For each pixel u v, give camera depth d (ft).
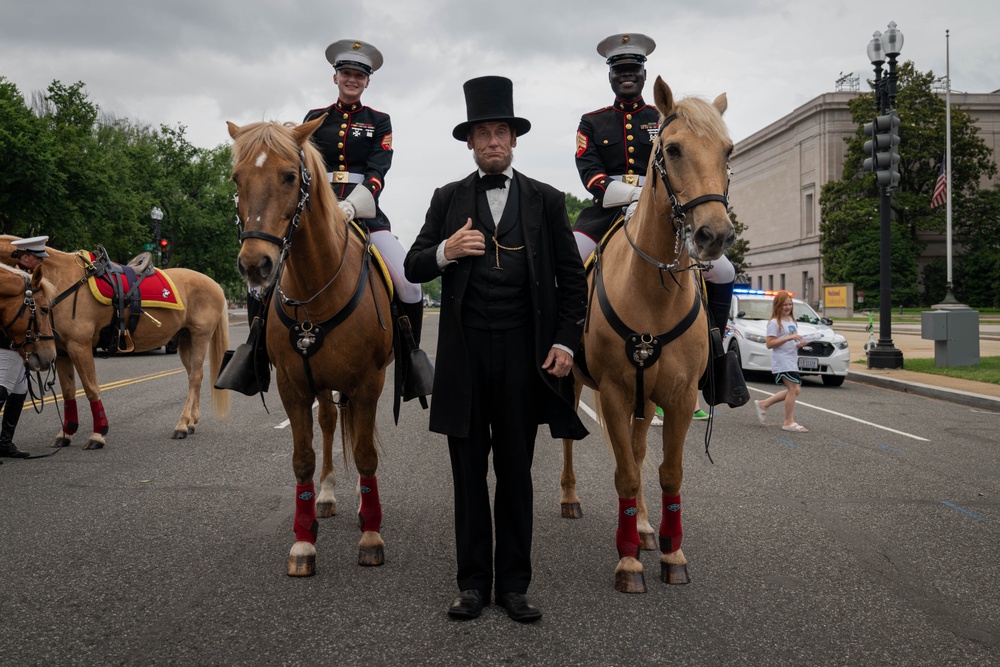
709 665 10.09
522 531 11.91
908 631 11.16
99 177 110.52
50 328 22.84
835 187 193.98
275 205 11.80
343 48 18.12
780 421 32.53
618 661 10.18
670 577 13.07
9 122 99.81
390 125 18.45
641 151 17.94
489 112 11.86
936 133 182.09
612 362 13.10
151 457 23.72
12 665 10.05
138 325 26.84
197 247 156.76
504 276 11.88
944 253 210.79
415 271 12.19
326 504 17.26
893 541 15.52
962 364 52.26
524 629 11.18
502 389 11.97
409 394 15.19
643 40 18.15
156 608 11.92
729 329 50.78
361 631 11.10
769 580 13.25
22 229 108.68
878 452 25.45
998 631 11.19
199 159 161.27
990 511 17.90
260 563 14.03
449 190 12.62
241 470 21.89
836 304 175.73
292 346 13.50
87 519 16.79
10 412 23.47
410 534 15.87
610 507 18.15
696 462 23.71
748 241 243.60
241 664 10.10
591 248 16.96
